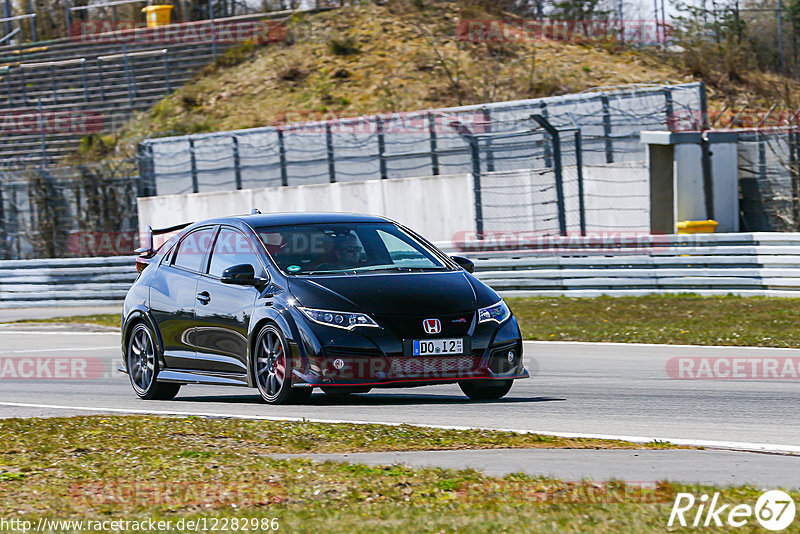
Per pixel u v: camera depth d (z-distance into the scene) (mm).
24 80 151250
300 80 135250
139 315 35625
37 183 114438
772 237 67750
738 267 69312
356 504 17562
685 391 33812
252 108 131125
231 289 32062
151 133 130125
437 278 30906
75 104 143250
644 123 88562
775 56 132375
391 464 21125
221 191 108875
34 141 136750
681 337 51031
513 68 130250
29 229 114188
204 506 17719
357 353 28500
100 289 86938
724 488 17984
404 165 99062
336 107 126875
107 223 112375
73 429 26328
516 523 15719
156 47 149750
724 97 121375
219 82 139250
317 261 31484
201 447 23500
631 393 33562
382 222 33938
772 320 56031
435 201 95812
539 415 28688
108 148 130500
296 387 29547
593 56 133625
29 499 18438
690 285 70688
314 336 28812
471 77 129375
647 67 129625
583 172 89688
